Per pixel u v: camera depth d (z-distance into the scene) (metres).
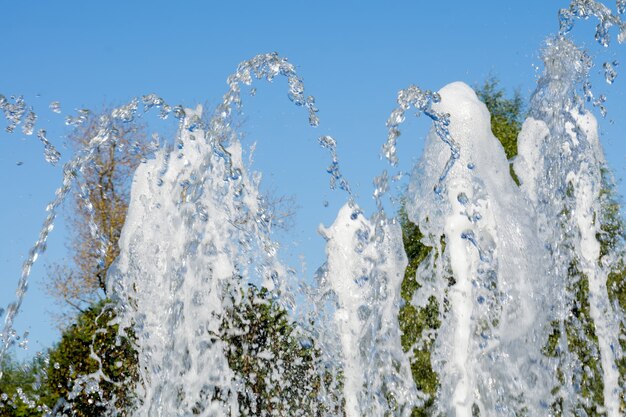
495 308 5.06
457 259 5.07
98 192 15.73
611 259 5.63
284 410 6.40
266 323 6.31
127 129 15.21
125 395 7.32
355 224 5.93
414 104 5.07
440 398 5.09
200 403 5.67
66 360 7.83
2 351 5.19
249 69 5.50
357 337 5.88
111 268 5.89
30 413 7.80
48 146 5.50
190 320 5.73
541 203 5.44
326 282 6.04
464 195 5.09
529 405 5.09
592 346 5.41
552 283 5.29
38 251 5.34
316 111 5.50
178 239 5.78
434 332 5.55
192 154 5.80
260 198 5.87
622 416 5.50
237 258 5.85
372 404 5.75
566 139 5.56
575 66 5.59
